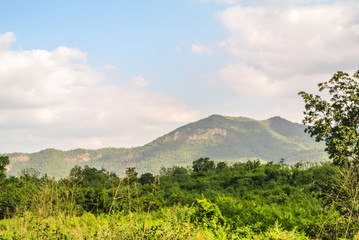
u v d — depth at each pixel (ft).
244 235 30.09
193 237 25.03
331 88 55.31
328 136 54.19
